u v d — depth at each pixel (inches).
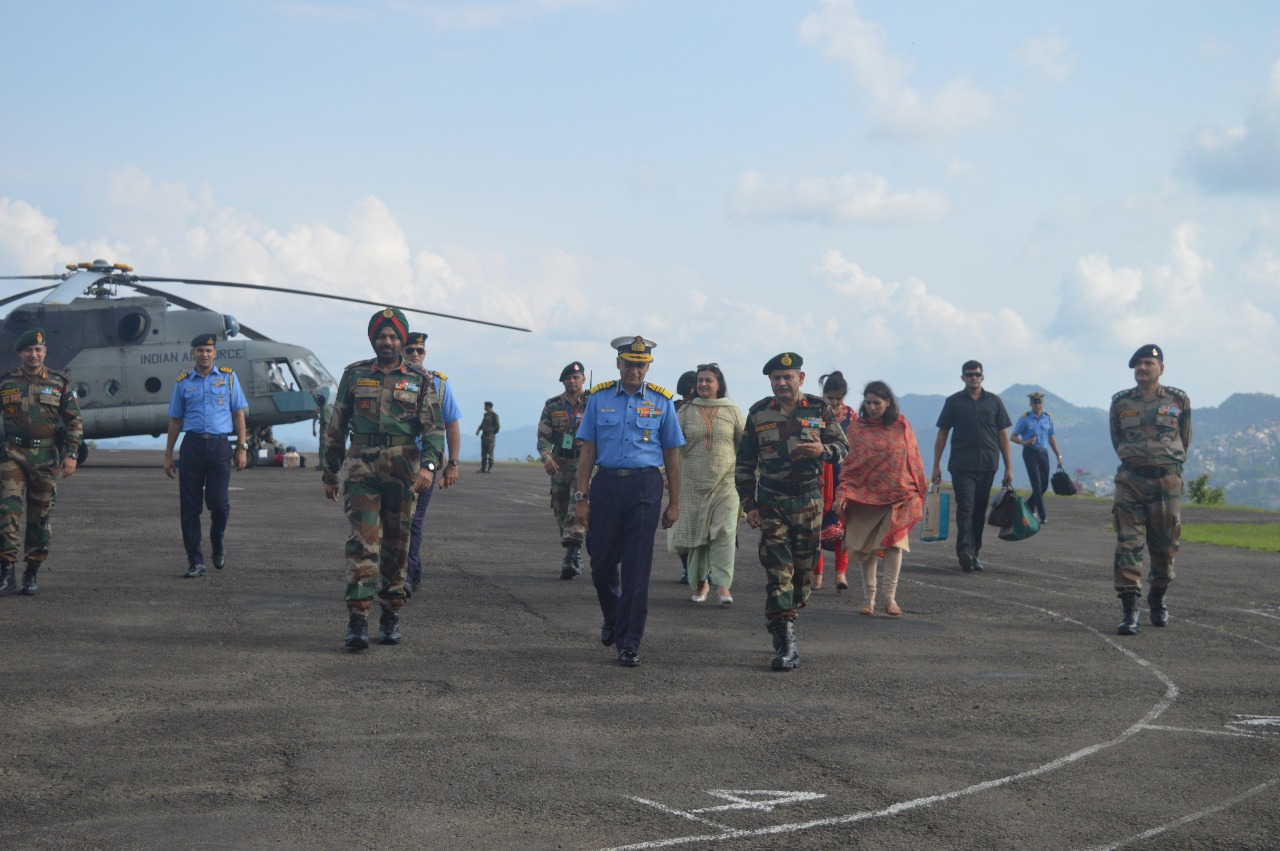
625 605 304.8
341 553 520.7
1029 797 197.6
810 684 284.8
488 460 1441.9
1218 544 693.9
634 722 244.2
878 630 366.3
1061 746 231.0
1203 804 195.2
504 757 216.7
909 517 392.5
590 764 213.2
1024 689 283.3
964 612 405.7
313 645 317.7
